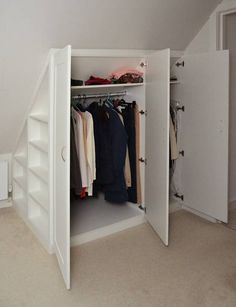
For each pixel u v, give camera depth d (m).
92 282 2.22
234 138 3.59
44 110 2.99
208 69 2.98
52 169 2.52
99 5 2.29
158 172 2.75
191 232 3.00
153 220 2.96
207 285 2.20
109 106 2.98
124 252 2.63
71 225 2.93
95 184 3.17
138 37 2.86
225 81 2.85
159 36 3.03
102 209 3.31
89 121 2.72
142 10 2.58
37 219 3.05
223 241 2.84
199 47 3.39
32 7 2.04
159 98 2.62
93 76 2.96
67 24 2.30
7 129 3.09
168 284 2.21
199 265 2.45
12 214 3.39
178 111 3.38
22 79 2.55
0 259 2.51
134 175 3.16
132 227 3.09
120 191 3.00
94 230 2.84
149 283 2.22
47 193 2.78
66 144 2.02
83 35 2.48
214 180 3.09
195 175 3.29
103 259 2.52
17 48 2.26
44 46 2.37
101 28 2.51
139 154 3.12
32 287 2.17
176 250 2.67
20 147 3.42
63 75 2.04
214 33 3.21
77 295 2.09
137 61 3.03
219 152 3.00
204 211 3.25
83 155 2.70
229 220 3.27
